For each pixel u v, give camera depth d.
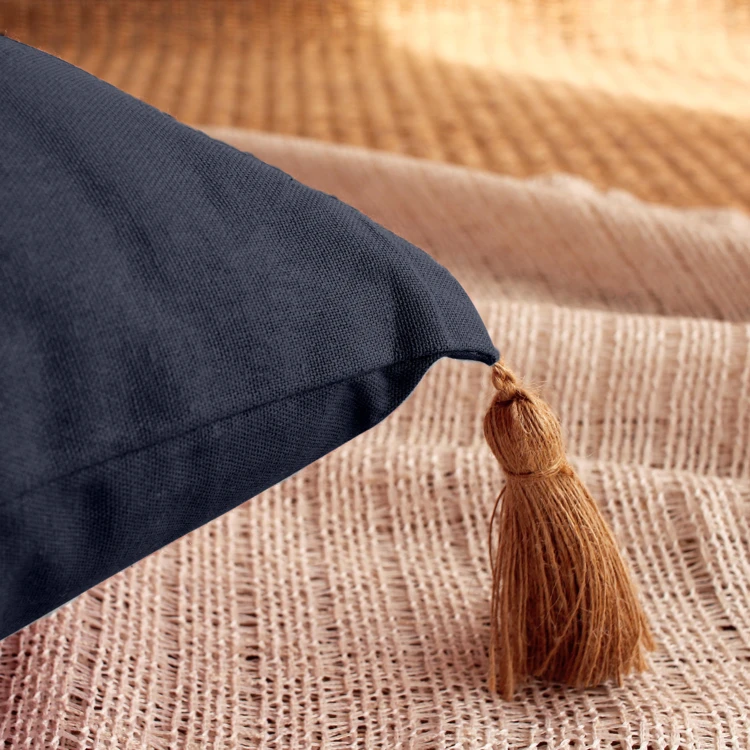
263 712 0.48
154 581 0.55
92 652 0.49
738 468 0.64
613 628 0.45
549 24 1.60
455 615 0.53
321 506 0.60
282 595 0.55
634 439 0.66
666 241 0.80
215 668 0.50
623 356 0.67
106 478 0.31
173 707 0.48
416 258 0.38
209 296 0.33
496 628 0.46
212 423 0.32
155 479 0.32
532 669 0.48
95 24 1.50
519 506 0.43
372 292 0.36
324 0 1.56
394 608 0.54
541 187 0.88
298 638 0.52
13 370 0.29
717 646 0.52
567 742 0.45
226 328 0.33
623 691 0.48
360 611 0.54
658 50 1.58
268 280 0.34
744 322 0.76
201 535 0.58
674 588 0.56
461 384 0.67
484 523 0.59
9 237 0.31
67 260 0.32
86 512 0.31
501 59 1.54
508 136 1.24
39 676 0.47
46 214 0.32
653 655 0.51
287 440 0.35
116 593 0.53
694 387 0.65
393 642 0.52
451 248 0.86
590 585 0.43
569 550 0.43
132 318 0.32
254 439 0.34
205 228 0.35
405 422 0.67
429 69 1.47
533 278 0.83
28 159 0.34
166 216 0.34
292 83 1.40
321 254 0.36
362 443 0.64
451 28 1.59
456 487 0.60
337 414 0.36
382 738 0.46
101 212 0.33
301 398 0.34
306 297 0.35
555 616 0.45
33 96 0.36
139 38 1.50
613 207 0.84
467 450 0.63
